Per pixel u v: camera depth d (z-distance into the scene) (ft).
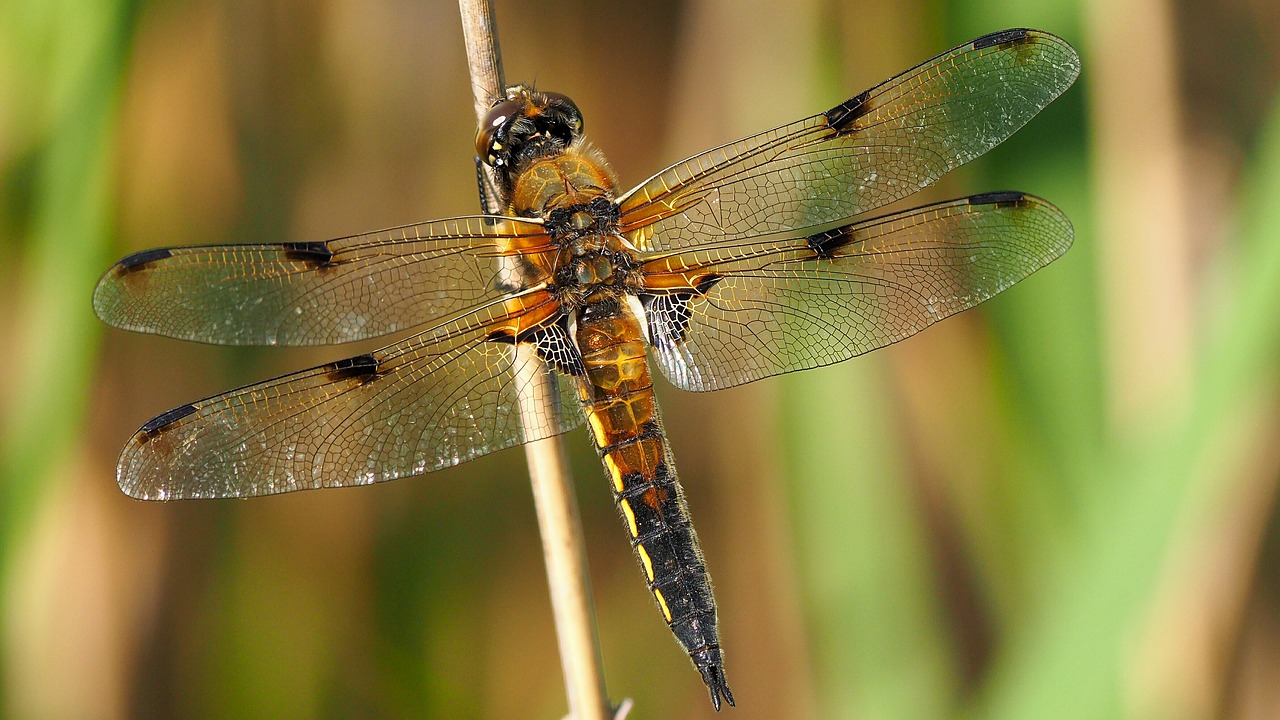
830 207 2.07
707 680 2.04
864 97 2.07
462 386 2.05
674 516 2.06
